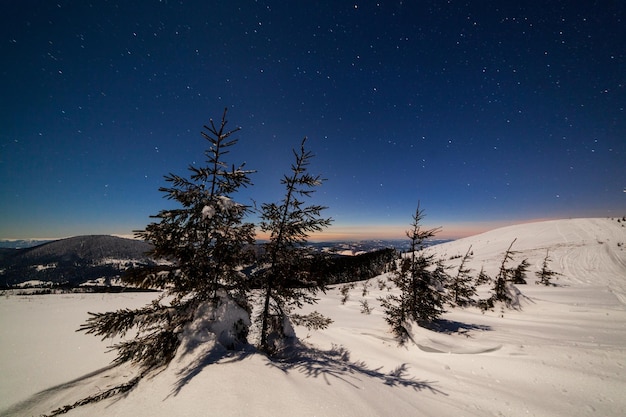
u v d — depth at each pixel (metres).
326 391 5.24
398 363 9.39
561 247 54.81
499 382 7.80
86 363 9.65
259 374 5.50
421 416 5.28
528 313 18.41
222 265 7.28
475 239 94.00
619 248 48.44
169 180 6.77
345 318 19.95
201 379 5.34
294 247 9.14
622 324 13.68
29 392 7.80
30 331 14.05
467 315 18.16
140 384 5.95
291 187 9.13
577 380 7.36
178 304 7.18
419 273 13.63
